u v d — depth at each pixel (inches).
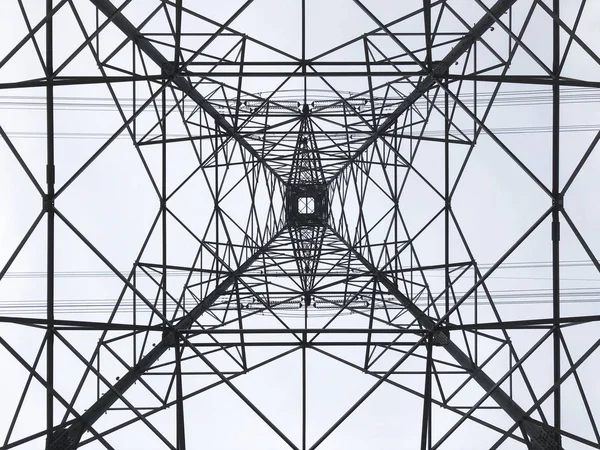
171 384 509.0
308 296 590.6
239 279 583.5
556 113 411.5
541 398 403.5
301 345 470.0
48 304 394.6
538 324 415.2
